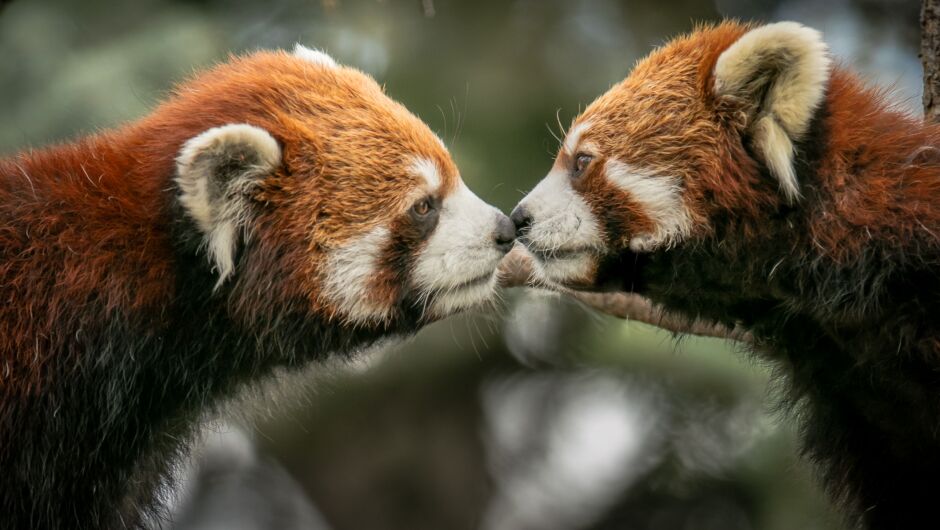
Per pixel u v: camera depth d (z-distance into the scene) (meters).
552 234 9.13
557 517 18.66
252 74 8.83
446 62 14.77
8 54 12.80
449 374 18.36
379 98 8.91
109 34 13.44
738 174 8.56
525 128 14.73
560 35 15.57
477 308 9.61
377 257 8.52
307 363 8.89
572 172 9.23
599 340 15.35
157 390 8.33
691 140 8.77
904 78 14.41
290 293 8.36
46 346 7.75
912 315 8.07
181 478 9.48
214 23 13.69
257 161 8.12
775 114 8.41
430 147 8.80
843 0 16.34
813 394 9.30
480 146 14.27
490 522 19.34
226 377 8.73
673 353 13.12
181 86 9.43
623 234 8.98
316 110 8.57
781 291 8.71
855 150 8.45
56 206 8.04
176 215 8.02
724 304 9.08
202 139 7.80
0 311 7.72
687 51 9.21
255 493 19.42
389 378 17.84
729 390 14.40
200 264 8.12
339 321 8.59
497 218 8.98
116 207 8.11
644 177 8.86
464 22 15.27
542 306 15.65
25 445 7.74
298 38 14.18
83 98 12.30
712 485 16.66
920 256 7.97
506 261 10.38
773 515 13.84
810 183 8.41
